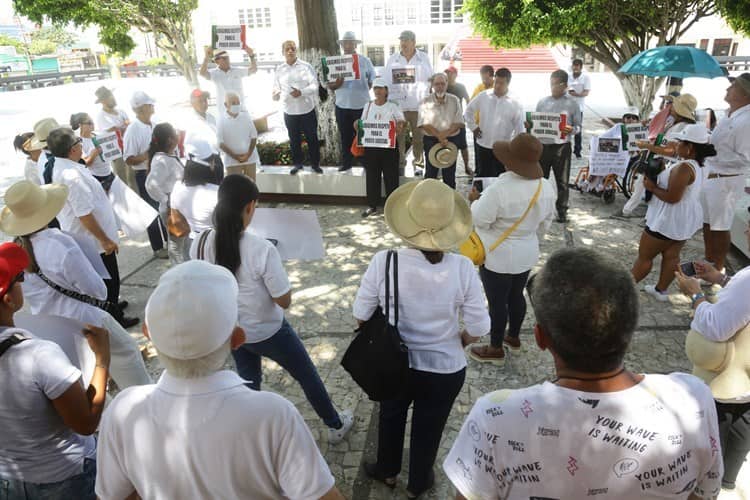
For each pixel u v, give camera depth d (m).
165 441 1.42
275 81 8.06
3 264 1.93
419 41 35.38
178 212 4.15
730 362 2.36
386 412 2.88
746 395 2.37
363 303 2.58
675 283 5.43
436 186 2.44
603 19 11.51
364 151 7.49
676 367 4.19
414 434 2.76
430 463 2.84
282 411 1.45
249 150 7.33
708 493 1.39
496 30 12.37
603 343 1.25
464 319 2.60
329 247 6.70
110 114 7.82
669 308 4.99
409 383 2.59
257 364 3.24
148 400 1.46
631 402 1.27
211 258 2.88
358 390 4.04
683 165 4.38
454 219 2.53
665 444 1.25
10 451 1.98
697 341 2.43
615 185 7.86
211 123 7.54
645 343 4.48
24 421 1.95
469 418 1.39
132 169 7.47
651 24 11.41
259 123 13.25
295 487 1.46
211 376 1.46
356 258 6.36
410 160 9.62
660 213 4.67
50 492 2.09
